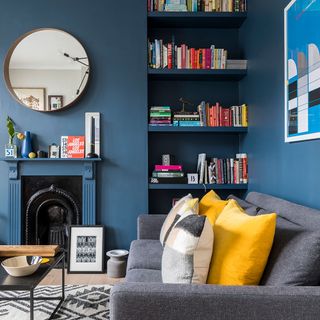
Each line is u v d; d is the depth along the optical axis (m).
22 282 1.69
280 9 2.24
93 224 3.15
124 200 3.18
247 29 3.14
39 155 3.12
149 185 3.17
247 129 3.14
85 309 2.21
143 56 3.17
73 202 3.21
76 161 3.17
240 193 3.38
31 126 3.18
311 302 1.03
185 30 3.44
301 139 1.84
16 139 3.18
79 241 3.11
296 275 1.15
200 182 3.20
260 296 1.04
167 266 1.35
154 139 3.42
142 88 3.17
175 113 3.21
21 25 3.14
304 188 1.86
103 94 3.18
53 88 3.18
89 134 3.16
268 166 2.50
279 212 1.65
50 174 3.17
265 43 2.57
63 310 2.19
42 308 2.22
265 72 2.58
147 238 2.57
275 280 1.18
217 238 1.42
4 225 3.14
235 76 3.27
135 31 3.17
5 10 3.15
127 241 3.17
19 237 3.13
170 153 3.43
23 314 2.14
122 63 3.17
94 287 2.61
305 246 1.16
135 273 1.79
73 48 3.17
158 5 3.18
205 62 3.16
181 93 3.43
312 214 1.40
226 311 1.04
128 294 1.06
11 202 3.14
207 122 3.19
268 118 2.50
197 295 1.05
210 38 3.45
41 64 3.19
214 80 3.43
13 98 3.16
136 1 3.17
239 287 1.09
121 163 3.17
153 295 1.06
